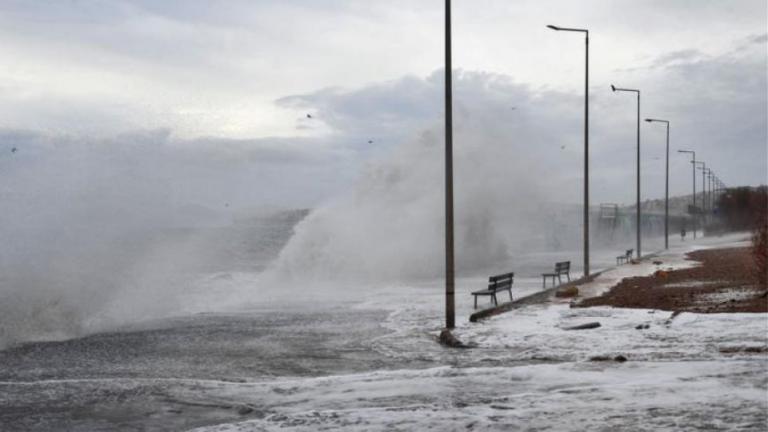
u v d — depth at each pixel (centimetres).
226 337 1678
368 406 926
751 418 764
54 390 1077
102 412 941
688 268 3784
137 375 1217
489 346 1461
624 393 923
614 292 2548
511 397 929
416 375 1140
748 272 3127
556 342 1465
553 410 840
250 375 1214
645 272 3631
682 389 930
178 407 961
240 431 801
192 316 2112
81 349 1516
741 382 964
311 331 1777
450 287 1758
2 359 1395
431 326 1844
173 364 1327
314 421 830
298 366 1298
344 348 1501
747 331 1480
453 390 1008
